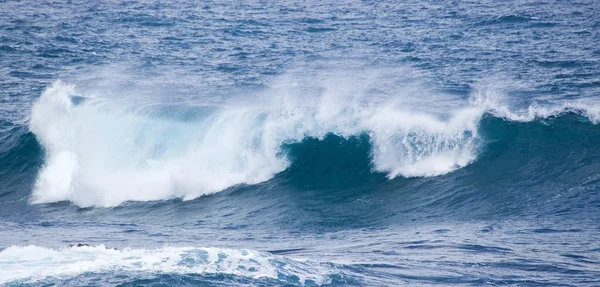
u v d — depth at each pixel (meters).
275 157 91.69
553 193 78.12
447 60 164.00
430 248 58.59
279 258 48.88
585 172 82.62
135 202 87.25
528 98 123.25
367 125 92.88
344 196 83.62
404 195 82.38
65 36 196.00
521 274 49.59
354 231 70.62
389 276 48.44
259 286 43.22
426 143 90.25
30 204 88.69
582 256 54.75
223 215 80.62
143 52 177.00
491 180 82.94
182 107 98.31
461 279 48.31
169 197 88.06
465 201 78.50
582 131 91.00
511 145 88.75
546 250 56.88
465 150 88.81
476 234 64.75
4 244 64.25
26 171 95.06
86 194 89.56
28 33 199.38
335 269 48.69
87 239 67.25
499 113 95.12
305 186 87.31
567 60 158.38
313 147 92.00
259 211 80.94
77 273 44.56
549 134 90.81
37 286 42.62
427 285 46.84
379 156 90.12
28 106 123.31
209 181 89.81
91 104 101.19
